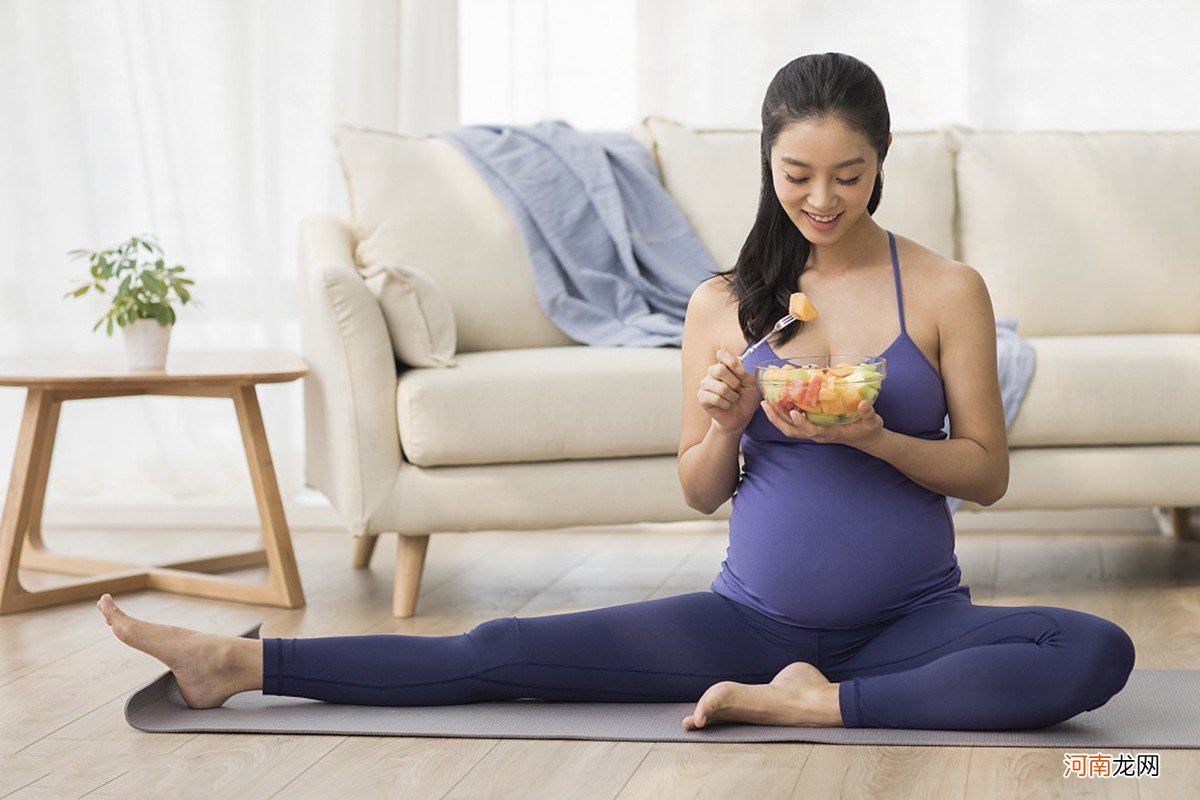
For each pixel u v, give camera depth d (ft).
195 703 7.82
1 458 15.11
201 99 14.69
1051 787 6.41
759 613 7.57
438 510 10.49
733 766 6.79
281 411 14.73
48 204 14.90
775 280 7.49
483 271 12.40
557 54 14.46
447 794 6.56
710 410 7.18
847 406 6.76
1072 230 13.01
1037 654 7.03
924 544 7.38
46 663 9.30
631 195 12.86
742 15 14.21
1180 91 13.92
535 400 10.46
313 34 14.55
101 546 13.65
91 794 6.71
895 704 7.13
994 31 13.98
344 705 7.87
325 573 12.28
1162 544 12.95
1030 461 10.93
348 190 12.76
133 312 11.14
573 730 7.36
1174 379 10.76
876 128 6.85
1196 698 7.79
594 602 11.07
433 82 14.48
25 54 14.82
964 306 7.37
